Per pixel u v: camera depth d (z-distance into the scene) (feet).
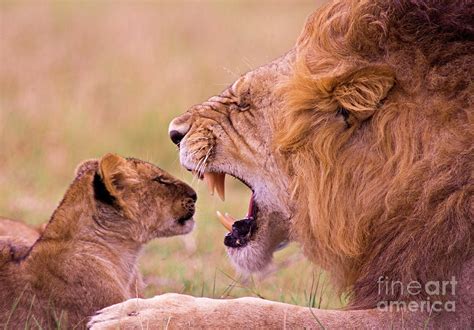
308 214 29.81
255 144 31.78
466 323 26.81
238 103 32.14
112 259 33.47
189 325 26.96
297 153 29.68
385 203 27.89
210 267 42.39
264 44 93.50
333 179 28.89
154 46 100.73
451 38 28.19
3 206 53.16
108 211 33.60
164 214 35.94
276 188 31.55
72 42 101.65
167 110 74.95
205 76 86.99
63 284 31.32
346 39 29.27
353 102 28.40
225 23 116.06
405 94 28.17
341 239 28.84
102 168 33.68
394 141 28.07
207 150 32.24
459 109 27.45
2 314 30.45
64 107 73.82
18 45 99.19
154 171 35.99
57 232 32.12
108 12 122.11
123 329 27.02
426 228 27.25
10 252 31.94
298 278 40.42
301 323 27.02
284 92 30.71
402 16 28.71
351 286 29.73
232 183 62.64
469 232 26.76
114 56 95.96
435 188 27.17
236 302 27.45
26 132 67.72
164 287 39.83
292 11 128.47
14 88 82.23
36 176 60.90
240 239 32.91
